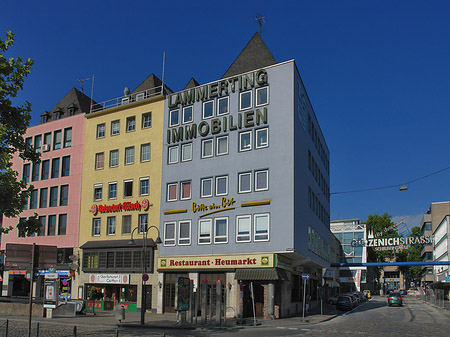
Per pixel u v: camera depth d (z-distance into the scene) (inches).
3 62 716.0
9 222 1932.8
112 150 1691.7
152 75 1855.3
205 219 1417.3
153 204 1540.4
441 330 1007.0
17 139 765.9
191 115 1528.1
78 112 1956.2
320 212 1920.5
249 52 1576.0
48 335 799.1
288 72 1378.0
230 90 1462.8
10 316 1225.4
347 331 951.0
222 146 1440.7
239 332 922.7
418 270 5108.3
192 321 1119.0
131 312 1472.7
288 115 1349.7
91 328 968.3
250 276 1285.7
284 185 1312.7
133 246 1530.5
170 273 1457.9
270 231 1305.4
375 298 3577.8
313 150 1728.6
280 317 1315.2
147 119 1640.0
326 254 2150.6
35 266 655.1
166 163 1542.8
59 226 1768.0
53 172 1845.5
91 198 1699.1
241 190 1379.2
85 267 1637.6
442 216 3774.6
